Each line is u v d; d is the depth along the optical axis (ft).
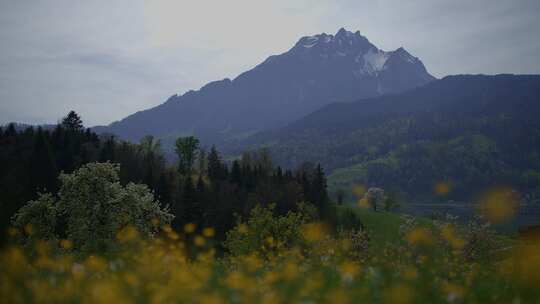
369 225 313.94
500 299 27.58
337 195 454.81
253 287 25.49
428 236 41.27
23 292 23.65
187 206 267.18
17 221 151.33
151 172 299.38
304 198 321.32
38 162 277.03
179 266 31.48
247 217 272.92
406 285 26.73
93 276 29.91
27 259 34.30
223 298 23.80
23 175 268.82
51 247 40.50
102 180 156.46
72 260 38.24
